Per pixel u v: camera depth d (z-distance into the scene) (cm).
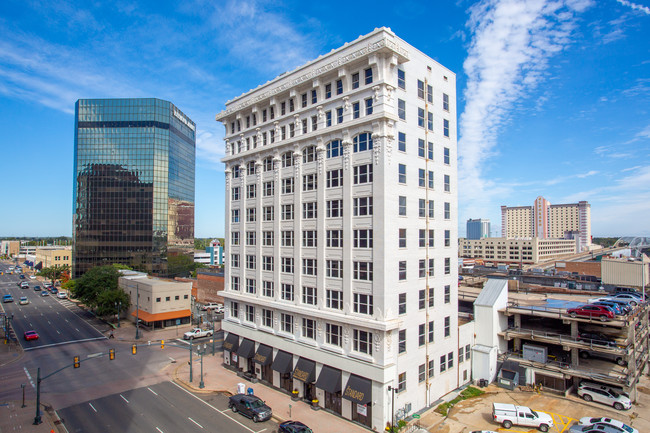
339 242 3784
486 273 8756
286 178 4444
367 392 3359
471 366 4519
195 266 14750
